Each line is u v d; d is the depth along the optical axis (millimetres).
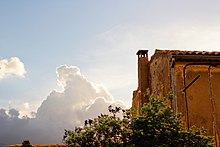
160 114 11742
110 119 11961
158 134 11273
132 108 12281
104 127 11625
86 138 11672
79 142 11688
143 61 21641
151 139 11273
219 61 15703
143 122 11508
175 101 15609
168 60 16859
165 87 17422
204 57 15594
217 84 16094
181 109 15555
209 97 15898
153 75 20203
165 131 11273
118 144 11492
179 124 11844
